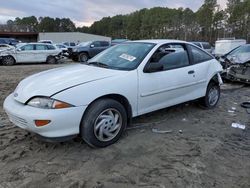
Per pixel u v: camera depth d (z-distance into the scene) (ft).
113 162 10.91
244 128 15.16
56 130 10.71
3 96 21.54
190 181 9.74
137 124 15.11
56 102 10.63
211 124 15.66
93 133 11.56
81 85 11.33
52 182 9.50
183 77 15.56
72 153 11.58
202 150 12.17
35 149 11.84
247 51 29.63
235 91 25.50
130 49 14.98
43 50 56.59
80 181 9.57
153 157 11.39
